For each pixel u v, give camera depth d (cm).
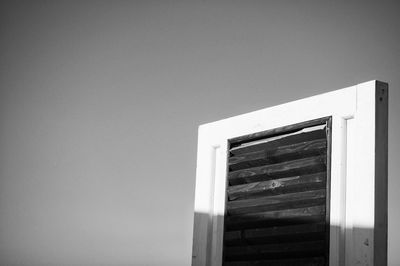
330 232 165
